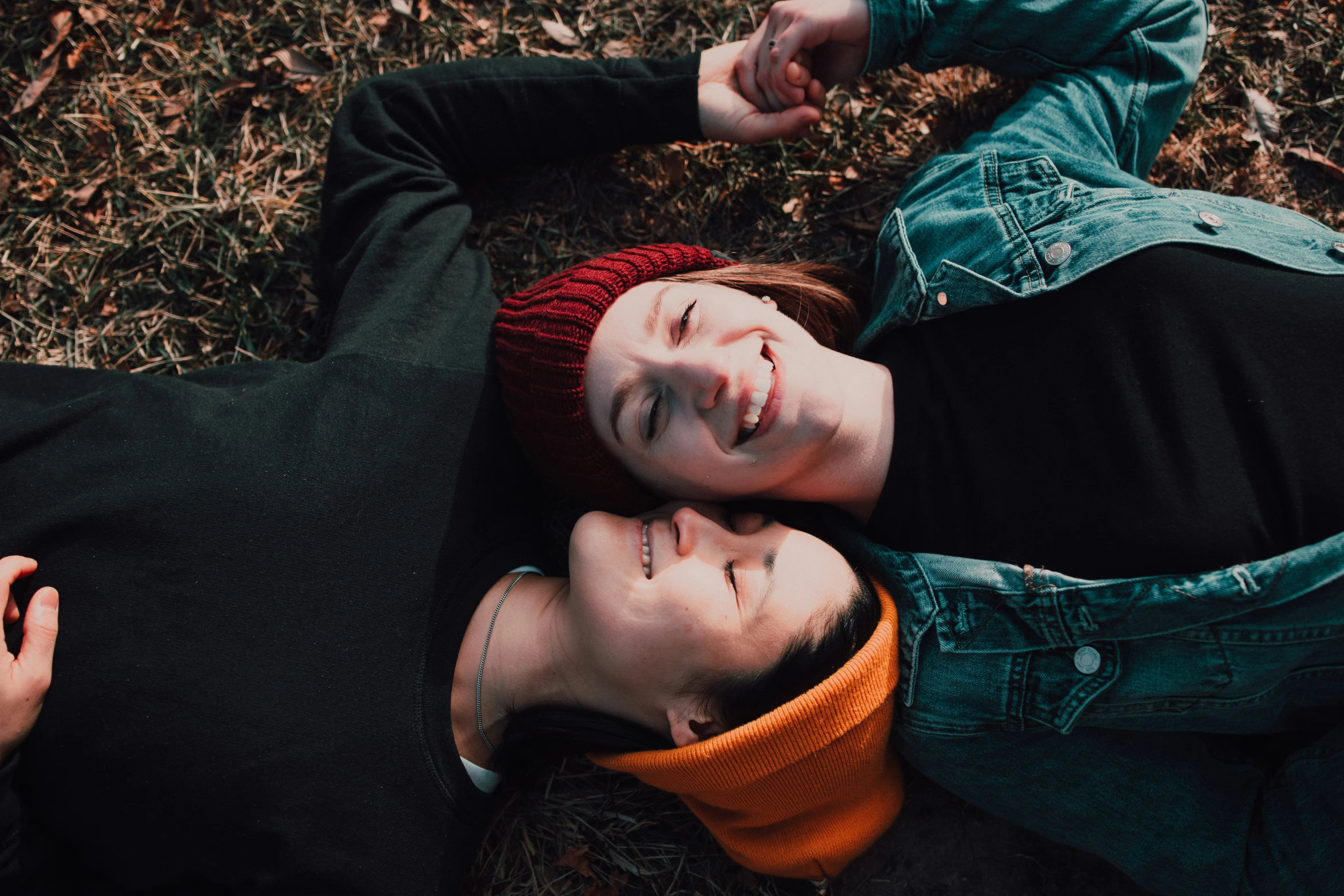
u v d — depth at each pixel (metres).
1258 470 1.57
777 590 1.65
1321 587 1.54
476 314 2.05
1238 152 2.38
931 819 2.13
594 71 2.16
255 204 2.33
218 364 2.31
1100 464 1.64
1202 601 1.57
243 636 1.70
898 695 1.81
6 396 1.94
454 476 1.91
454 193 2.15
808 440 1.70
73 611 1.67
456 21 2.44
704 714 1.68
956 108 2.42
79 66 2.39
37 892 1.71
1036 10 2.03
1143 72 2.07
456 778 1.80
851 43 2.14
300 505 1.76
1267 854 1.70
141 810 1.68
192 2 2.42
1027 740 1.77
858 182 2.39
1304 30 2.41
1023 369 1.74
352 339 1.92
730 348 1.69
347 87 2.40
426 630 1.81
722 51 2.22
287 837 1.67
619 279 1.82
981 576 1.71
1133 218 1.74
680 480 1.81
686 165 2.38
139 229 2.33
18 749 1.64
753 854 1.86
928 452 1.79
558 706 1.84
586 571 1.68
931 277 1.88
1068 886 2.10
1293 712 1.93
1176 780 1.78
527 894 2.08
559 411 1.81
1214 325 1.62
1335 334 1.59
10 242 2.32
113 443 1.78
